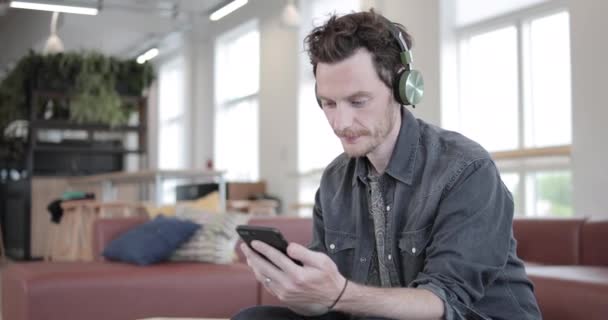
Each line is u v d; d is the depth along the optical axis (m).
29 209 7.84
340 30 1.31
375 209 1.52
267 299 3.25
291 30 7.41
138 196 8.50
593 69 4.36
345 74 1.30
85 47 10.96
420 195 1.42
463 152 1.41
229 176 9.58
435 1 5.74
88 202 6.27
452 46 5.74
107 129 8.22
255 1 8.59
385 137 1.37
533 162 4.96
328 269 1.17
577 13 4.45
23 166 8.32
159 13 9.01
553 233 3.52
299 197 7.68
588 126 4.39
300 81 7.68
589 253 3.33
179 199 7.75
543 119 5.05
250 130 9.14
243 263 3.65
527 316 1.39
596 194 4.34
